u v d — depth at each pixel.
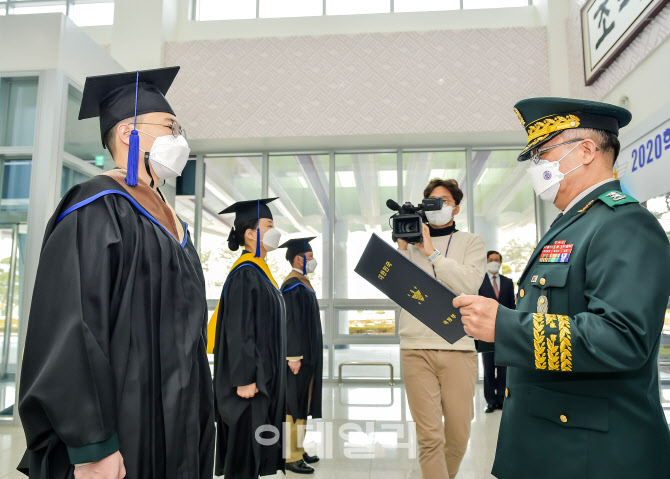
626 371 0.99
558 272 1.08
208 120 6.22
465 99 5.99
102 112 1.28
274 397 2.29
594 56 4.79
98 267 1.00
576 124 1.15
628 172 3.48
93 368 0.92
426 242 2.06
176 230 1.27
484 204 6.52
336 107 6.12
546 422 1.05
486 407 4.48
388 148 6.70
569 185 1.18
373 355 6.37
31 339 0.95
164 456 1.05
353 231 6.68
